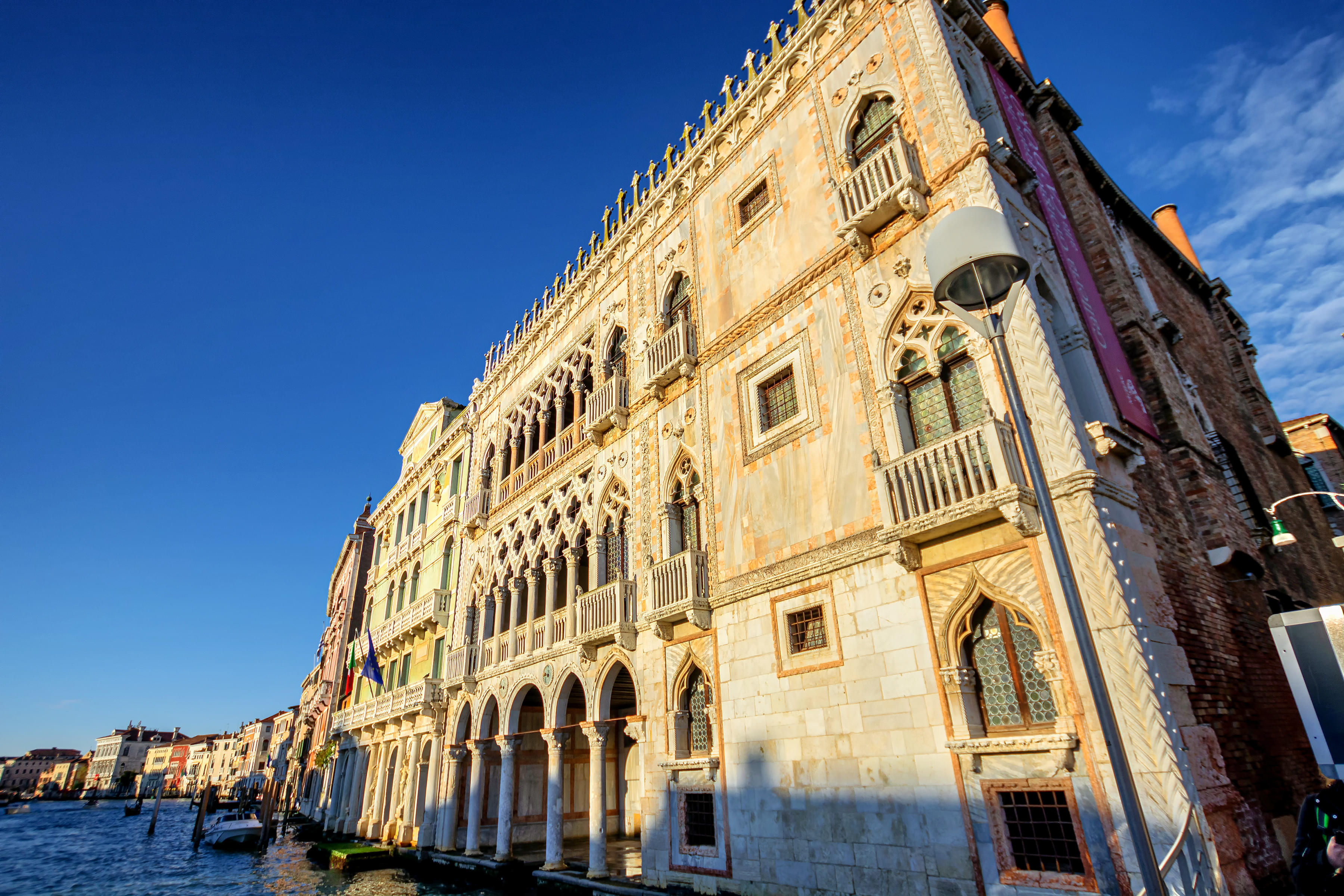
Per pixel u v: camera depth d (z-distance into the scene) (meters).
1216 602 12.85
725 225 19.12
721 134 19.97
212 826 55.53
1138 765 8.95
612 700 26.84
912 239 13.74
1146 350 15.16
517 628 25.02
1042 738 9.76
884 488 12.56
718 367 18.03
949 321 12.69
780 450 15.60
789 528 14.91
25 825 95.00
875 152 14.55
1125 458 11.73
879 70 15.59
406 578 40.88
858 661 12.79
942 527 11.43
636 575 19.34
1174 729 9.05
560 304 27.17
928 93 14.25
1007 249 6.45
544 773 28.92
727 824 14.59
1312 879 5.12
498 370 31.77
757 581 15.24
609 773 27.69
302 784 78.38
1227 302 25.44
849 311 14.73
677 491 18.89
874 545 12.90
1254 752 11.28
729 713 15.18
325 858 32.62
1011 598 10.73
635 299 22.44
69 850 55.91
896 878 11.30
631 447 20.91
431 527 37.69
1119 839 8.90
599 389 22.64
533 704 29.30
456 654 28.30
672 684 17.00
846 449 14.10
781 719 13.96
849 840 12.15
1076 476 10.25
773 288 16.97
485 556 29.22
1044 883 9.59
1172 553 12.21
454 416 40.31
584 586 25.41
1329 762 10.25
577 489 23.33
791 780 13.45
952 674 11.22
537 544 25.34
